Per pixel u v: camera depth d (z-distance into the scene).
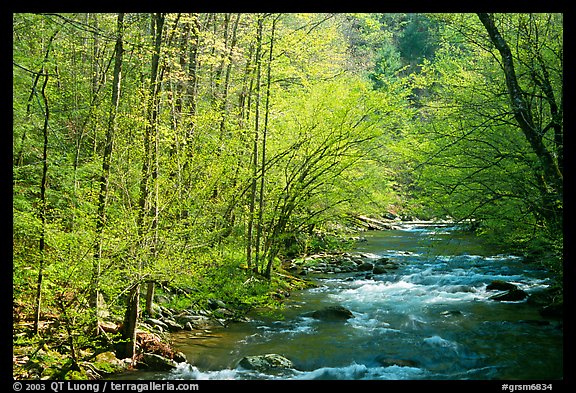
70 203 9.81
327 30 16.45
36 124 11.05
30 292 9.19
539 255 16.33
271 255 16.06
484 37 12.68
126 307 10.07
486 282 17.28
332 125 15.72
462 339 11.20
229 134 15.57
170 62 12.47
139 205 10.01
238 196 15.19
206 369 9.58
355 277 19.11
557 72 11.65
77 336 8.63
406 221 38.41
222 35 18.91
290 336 11.68
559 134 11.06
